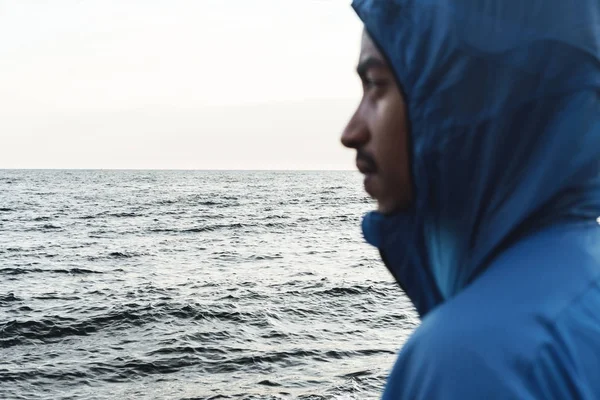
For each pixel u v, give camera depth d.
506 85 0.77
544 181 0.77
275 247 39.78
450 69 0.78
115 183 149.88
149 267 31.41
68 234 47.03
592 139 0.77
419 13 0.80
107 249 38.50
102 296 23.55
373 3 0.83
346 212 69.44
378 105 0.84
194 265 32.25
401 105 0.82
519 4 0.78
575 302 0.70
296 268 31.14
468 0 0.79
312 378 13.41
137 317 19.78
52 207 75.50
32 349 16.33
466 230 0.81
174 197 95.94
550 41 0.77
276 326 18.67
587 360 0.66
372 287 25.27
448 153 0.80
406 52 0.80
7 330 18.12
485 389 0.64
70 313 20.45
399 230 0.89
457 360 0.66
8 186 130.75
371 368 14.09
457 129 0.79
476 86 0.78
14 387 13.17
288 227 52.69
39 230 49.81
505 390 0.63
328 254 36.53
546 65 0.77
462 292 0.74
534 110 0.77
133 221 57.59
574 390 0.64
